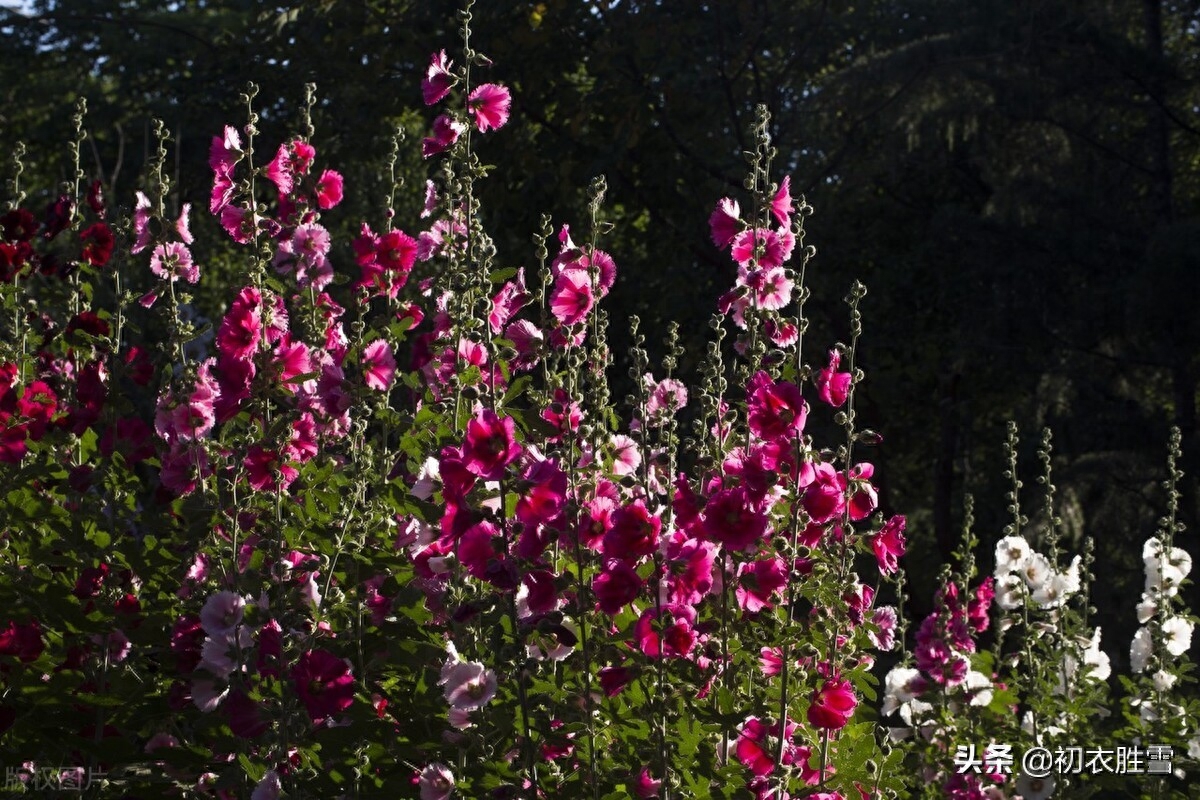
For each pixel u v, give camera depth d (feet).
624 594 8.83
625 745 9.64
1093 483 33.24
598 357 10.65
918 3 37.99
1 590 10.73
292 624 9.58
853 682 10.26
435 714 9.36
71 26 63.57
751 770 9.54
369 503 10.66
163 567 10.82
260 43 35.58
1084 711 14.58
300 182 11.69
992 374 39.58
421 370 11.30
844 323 36.78
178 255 11.71
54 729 10.88
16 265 12.51
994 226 35.76
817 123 35.65
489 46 33.17
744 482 9.36
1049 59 35.83
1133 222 36.19
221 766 10.18
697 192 34.17
